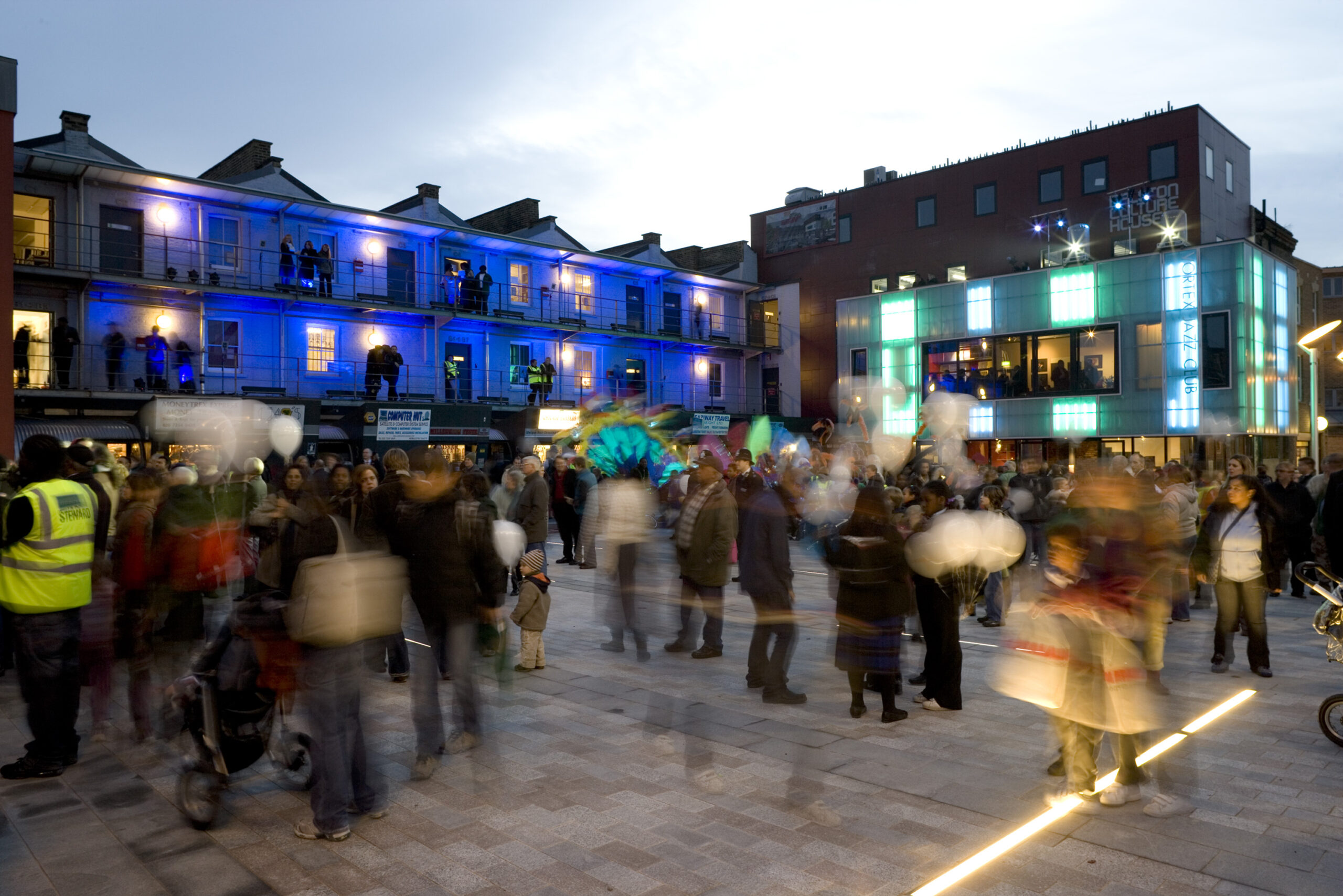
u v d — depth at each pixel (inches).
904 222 1487.5
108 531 272.8
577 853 170.6
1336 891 152.8
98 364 925.8
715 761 221.6
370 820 186.1
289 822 186.5
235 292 986.7
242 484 340.5
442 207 1266.0
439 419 1072.8
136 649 240.2
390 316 1152.2
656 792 201.9
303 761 210.4
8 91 571.2
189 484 268.8
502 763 221.0
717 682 299.6
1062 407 1181.1
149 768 218.7
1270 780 205.2
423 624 214.7
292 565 184.2
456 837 177.9
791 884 157.3
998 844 172.7
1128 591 191.8
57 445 214.4
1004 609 401.1
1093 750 193.8
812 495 613.6
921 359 1327.5
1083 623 191.6
